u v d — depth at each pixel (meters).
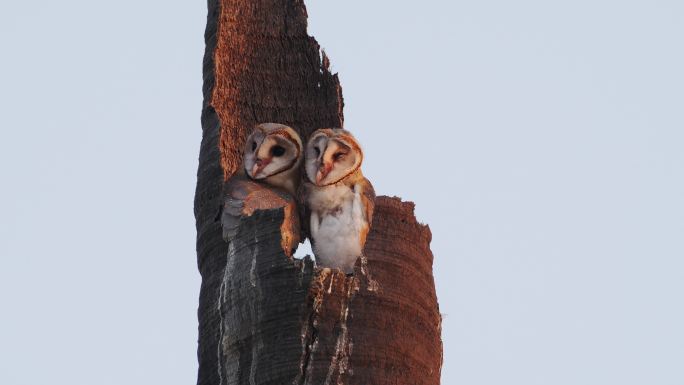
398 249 17.33
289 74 20.97
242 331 16.58
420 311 17.05
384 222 17.53
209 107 19.02
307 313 16.38
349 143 19.94
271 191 19.33
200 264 17.97
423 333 16.97
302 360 16.19
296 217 19.58
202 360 17.16
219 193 18.09
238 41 20.67
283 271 16.50
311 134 20.61
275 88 20.89
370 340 16.41
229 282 16.92
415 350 16.72
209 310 17.28
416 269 17.38
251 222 17.00
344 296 16.52
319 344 16.27
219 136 18.61
